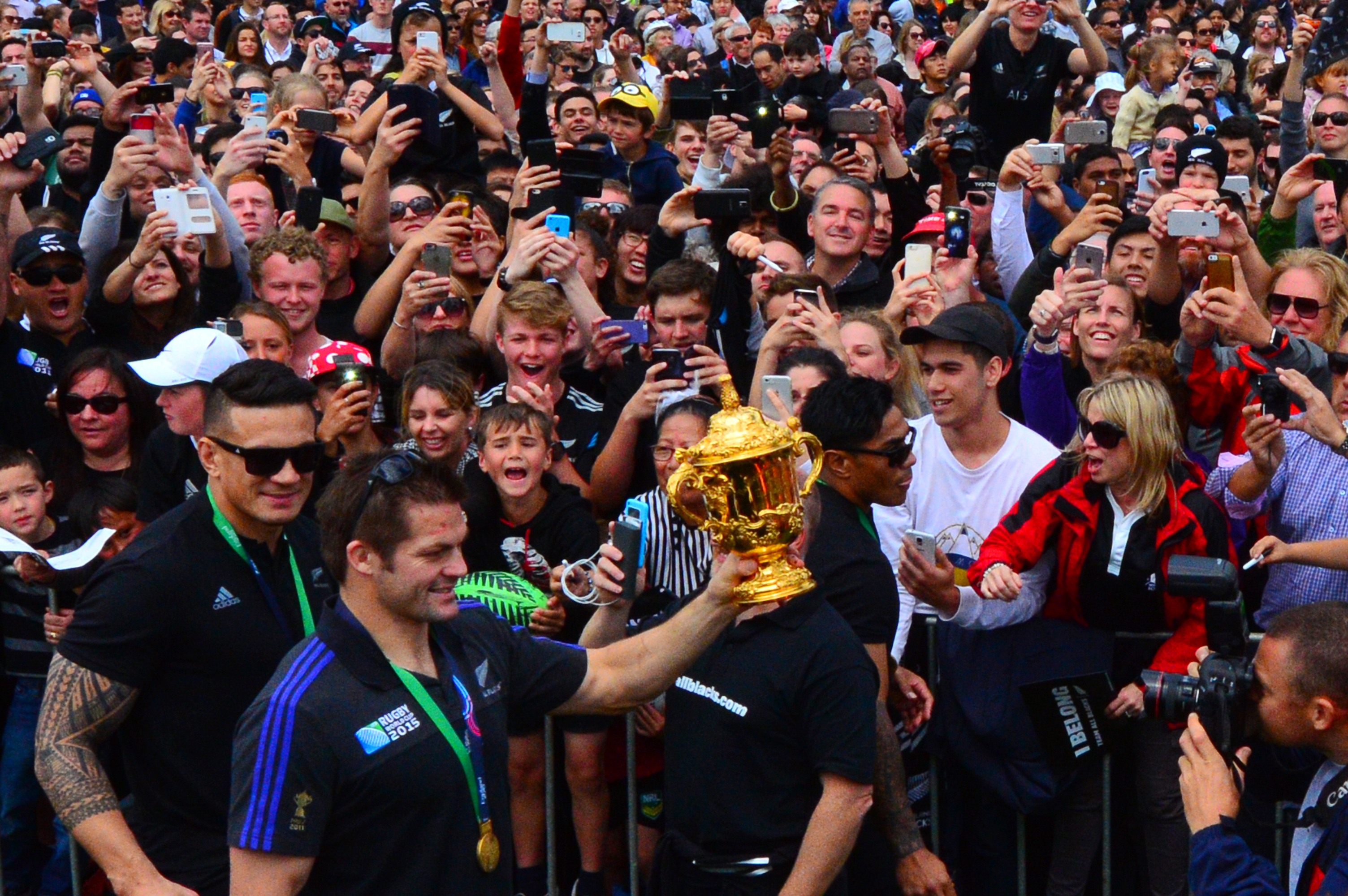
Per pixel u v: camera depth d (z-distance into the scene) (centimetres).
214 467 495
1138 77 1716
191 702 490
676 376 758
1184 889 598
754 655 510
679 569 670
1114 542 600
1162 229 850
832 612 516
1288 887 567
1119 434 591
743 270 855
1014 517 623
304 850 405
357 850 414
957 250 886
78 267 870
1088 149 1206
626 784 638
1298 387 659
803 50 1702
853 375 611
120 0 2122
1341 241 1084
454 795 420
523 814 640
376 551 414
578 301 862
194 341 663
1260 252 1113
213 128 1292
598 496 758
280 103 1313
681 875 526
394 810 413
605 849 634
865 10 2125
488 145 1393
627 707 468
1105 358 796
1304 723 456
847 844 496
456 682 433
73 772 470
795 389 659
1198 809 461
